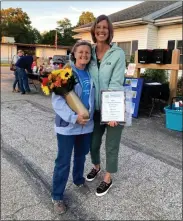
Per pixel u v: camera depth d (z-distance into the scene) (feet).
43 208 8.14
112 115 7.75
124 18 43.75
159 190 9.07
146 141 13.82
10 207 8.18
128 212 7.88
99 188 8.75
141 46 40.63
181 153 12.32
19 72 27.40
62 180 7.84
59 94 7.34
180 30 36.88
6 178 9.91
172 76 19.25
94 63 7.93
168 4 43.86
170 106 16.37
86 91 7.61
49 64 33.86
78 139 8.17
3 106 21.79
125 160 11.43
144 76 27.35
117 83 7.77
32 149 12.71
